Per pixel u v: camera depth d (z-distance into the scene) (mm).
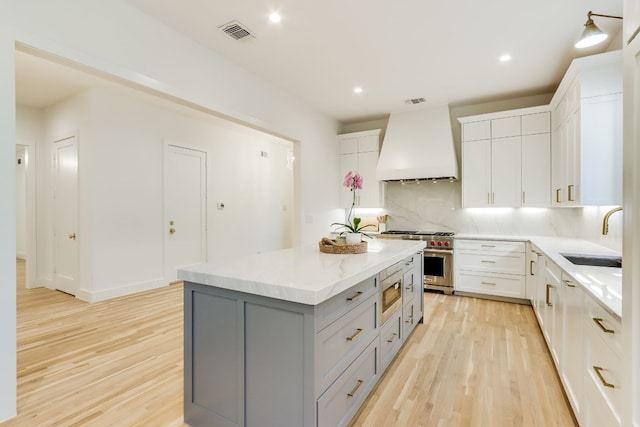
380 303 2197
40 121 4883
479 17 2658
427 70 3639
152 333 3088
